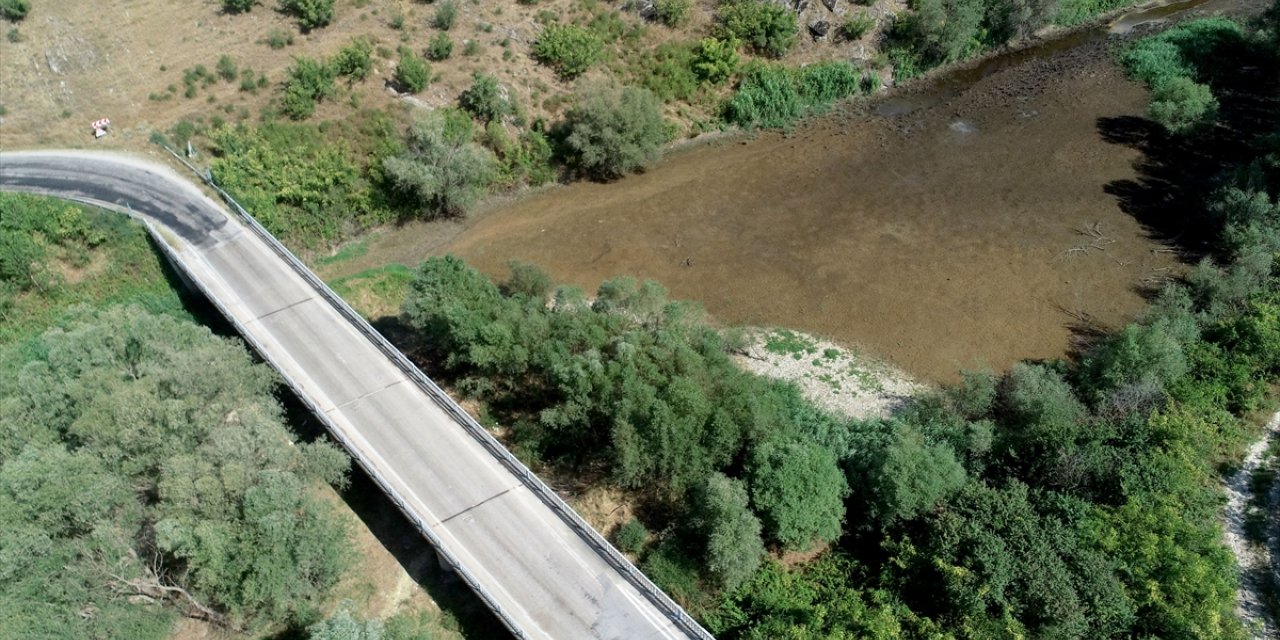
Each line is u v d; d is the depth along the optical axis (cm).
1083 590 3238
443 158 5981
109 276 5175
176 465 3300
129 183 5622
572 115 6531
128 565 3434
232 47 6619
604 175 6688
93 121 6053
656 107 6669
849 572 3738
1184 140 6744
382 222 6116
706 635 3102
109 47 6581
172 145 5909
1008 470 3944
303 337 4538
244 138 5906
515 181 6531
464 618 3653
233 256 5119
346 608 3116
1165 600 3216
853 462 4034
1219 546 3481
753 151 6962
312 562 3419
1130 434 3972
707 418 3925
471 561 3434
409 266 5800
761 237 6019
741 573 3559
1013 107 7300
